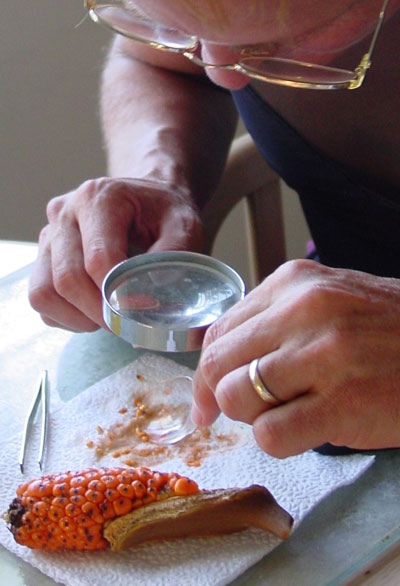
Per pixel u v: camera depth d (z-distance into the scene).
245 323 0.54
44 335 0.68
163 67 0.90
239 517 0.52
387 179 0.76
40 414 0.61
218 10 0.48
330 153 0.77
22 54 1.20
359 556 0.52
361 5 0.50
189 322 0.58
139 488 0.52
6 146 1.27
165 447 0.59
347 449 0.58
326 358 0.52
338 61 0.60
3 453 0.58
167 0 0.48
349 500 0.55
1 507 0.55
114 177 0.77
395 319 0.53
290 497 0.55
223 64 0.54
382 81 0.71
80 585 0.51
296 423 0.52
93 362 0.66
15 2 1.16
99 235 0.66
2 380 0.64
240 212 1.34
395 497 0.55
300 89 0.75
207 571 0.51
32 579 0.52
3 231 1.34
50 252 0.69
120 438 0.60
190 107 0.87
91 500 0.52
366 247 0.80
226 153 0.87
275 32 0.50
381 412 0.52
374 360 0.52
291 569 0.52
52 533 0.52
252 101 0.79
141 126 0.85
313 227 0.83
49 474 0.55
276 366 0.52
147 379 0.63
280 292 0.55
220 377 0.55
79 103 1.23
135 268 0.62
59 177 1.30
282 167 0.81
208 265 0.62
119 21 0.55
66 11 1.17
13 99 1.23
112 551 0.52
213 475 0.57
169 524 0.52
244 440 0.59
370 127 0.74
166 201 0.71
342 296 0.53
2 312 0.70
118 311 0.58
